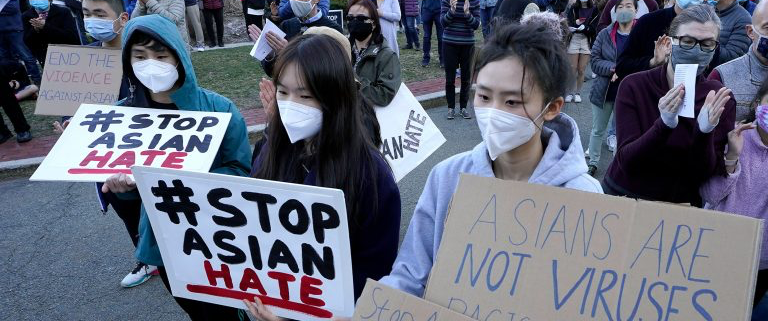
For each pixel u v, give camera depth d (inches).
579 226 50.0
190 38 461.1
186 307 89.5
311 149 71.1
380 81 138.1
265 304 68.7
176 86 89.8
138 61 84.4
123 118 88.6
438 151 234.1
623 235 48.6
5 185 208.1
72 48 129.6
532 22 55.9
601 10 264.1
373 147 72.4
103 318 126.1
